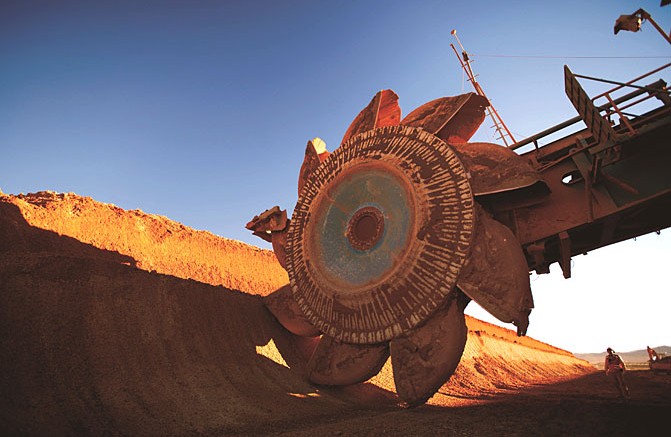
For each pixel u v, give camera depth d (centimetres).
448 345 1211
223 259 2839
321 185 1702
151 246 2408
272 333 1733
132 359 1107
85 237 2047
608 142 1171
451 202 1315
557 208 1346
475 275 1219
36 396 863
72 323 1066
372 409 1350
